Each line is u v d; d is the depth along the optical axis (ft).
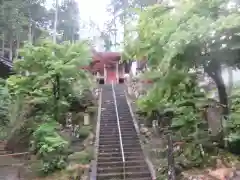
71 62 44.39
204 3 26.45
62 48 46.32
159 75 30.53
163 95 31.68
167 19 27.22
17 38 89.56
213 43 25.95
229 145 35.63
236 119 34.83
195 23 24.63
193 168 32.76
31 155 41.93
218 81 33.04
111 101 67.10
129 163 38.63
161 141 43.68
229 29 24.06
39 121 46.96
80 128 50.80
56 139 39.40
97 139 46.68
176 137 37.83
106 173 36.27
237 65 30.22
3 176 36.50
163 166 35.24
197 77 31.81
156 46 28.63
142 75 32.04
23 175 36.83
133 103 63.67
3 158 43.47
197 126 36.32
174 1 27.96
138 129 50.72
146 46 29.73
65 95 49.19
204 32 24.18
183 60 27.27
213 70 31.30
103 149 43.37
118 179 35.04
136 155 41.37
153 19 28.84
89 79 51.01
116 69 95.50
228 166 31.86
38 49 44.24
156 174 34.73
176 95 34.06
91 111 58.90
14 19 79.00
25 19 85.30
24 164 40.34
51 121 44.29
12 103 48.03
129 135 48.70
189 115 36.11
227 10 26.50
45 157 38.52
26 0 93.15
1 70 65.67
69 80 47.34
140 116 54.29
